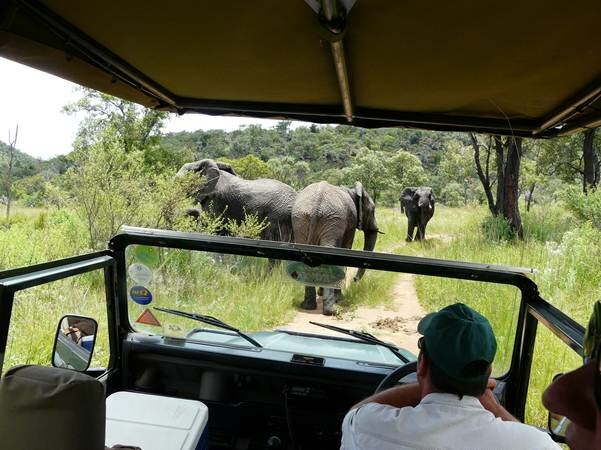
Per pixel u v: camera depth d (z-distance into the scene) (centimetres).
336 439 300
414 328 294
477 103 339
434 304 293
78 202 1202
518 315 282
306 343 307
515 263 1132
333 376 296
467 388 154
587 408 113
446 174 4225
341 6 210
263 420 310
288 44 258
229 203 1365
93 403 133
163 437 240
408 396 181
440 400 155
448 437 150
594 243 1040
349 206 1248
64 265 258
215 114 384
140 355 320
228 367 307
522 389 284
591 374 114
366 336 298
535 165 2370
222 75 311
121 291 318
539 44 241
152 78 321
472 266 275
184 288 316
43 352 498
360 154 4791
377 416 163
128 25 240
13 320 521
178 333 322
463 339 151
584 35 227
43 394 130
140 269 313
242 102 371
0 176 1967
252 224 1323
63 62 266
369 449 159
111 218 1152
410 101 345
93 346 280
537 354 376
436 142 6875
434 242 2022
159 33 249
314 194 1198
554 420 235
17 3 213
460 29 231
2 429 132
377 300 300
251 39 254
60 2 219
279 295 308
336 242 1174
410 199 2277
